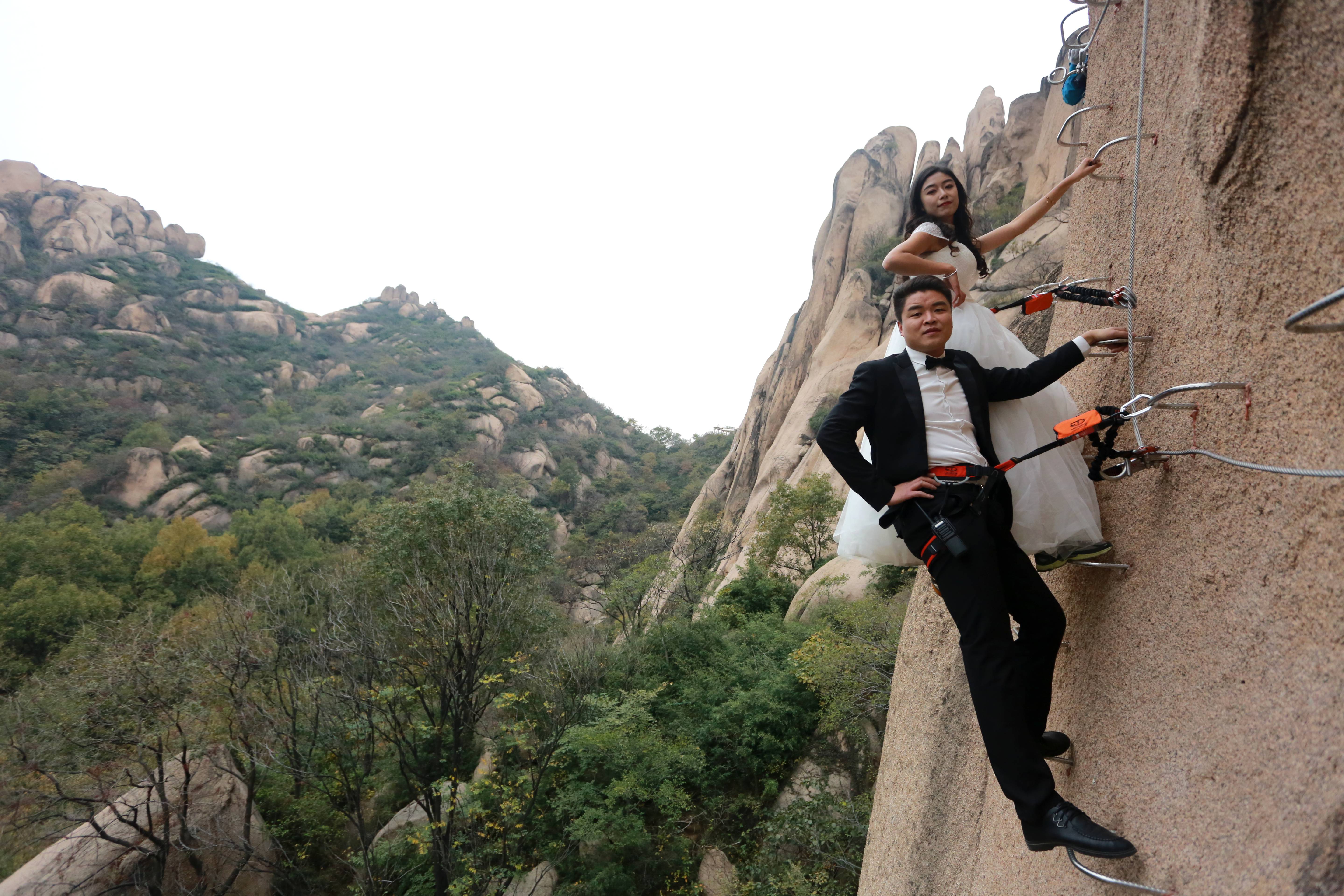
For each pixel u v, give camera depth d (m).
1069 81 2.79
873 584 16.86
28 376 66.69
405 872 11.90
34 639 26.55
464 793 11.97
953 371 2.15
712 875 11.66
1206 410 1.74
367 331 123.50
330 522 50.75
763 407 45.41
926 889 3.43
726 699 14.38
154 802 11.33
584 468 80.81
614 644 17.67
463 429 77.12
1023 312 2.36
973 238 2.53
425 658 13.12
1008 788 1.78
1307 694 1.33
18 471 55.38
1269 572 1.48
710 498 45.38
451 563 14.15
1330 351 1.36
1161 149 2.07
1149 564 1.93
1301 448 1.42
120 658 11.88
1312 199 1.43
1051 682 2.15
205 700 12.59
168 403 73.75
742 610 20.42
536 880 11.29
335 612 13.57
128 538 39.03
